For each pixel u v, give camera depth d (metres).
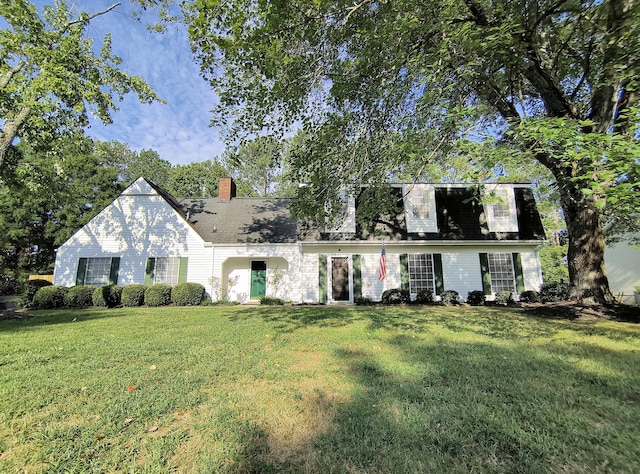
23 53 10.90
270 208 18.19
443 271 14.68
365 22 5.84
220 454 2.33
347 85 6.07
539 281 14.72
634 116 4.23
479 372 4.04
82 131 12.82
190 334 6.68
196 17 4.41
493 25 5.84
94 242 15.20
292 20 4.88
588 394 3.36
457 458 2.27
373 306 12.66
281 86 5.51
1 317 9.59
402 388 3.49
